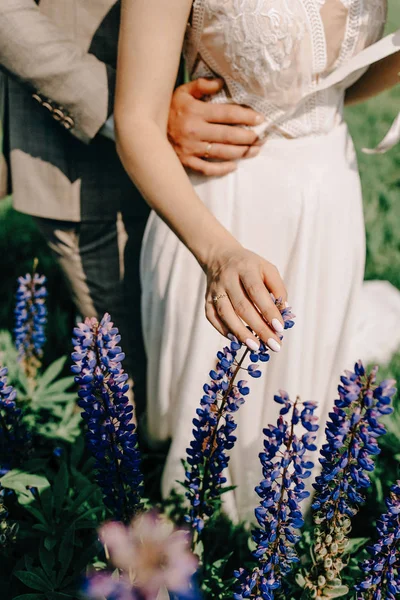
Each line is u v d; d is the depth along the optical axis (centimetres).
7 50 175
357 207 181
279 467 115
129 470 131
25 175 202
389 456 212
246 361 178
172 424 201
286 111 162
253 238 171
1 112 208
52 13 187
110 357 118
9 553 155
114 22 186
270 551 125
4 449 156
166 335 188
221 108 162
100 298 222
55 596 143
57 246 216
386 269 322
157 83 147
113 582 116
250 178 169
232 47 154
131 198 209
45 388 217
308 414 109
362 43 159
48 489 167
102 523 158
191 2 147
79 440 190
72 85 179
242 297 125
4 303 309
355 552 176
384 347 223
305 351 178
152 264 190
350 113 513
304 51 152
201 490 143
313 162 168
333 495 121
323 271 174
